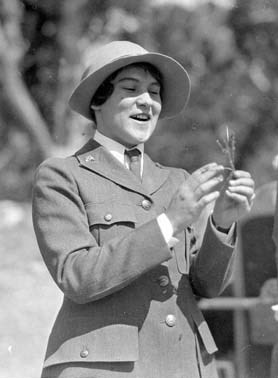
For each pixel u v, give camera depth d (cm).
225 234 385
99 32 1719
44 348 941
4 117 1758
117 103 398
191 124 1875
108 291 367
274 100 1891
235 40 1888
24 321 1045
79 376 369
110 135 407
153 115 405
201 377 385
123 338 373
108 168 400
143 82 400
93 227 387
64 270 373
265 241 609
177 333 382
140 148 411
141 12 1758
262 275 609
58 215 385
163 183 409
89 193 392
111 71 396
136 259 365
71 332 378
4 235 1477
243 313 599
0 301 1120
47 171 397
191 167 1884
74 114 1639
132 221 386
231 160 378
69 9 1656
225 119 1889
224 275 390
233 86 1897
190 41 1855
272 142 1881
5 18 1675
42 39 1695
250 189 374
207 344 389
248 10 1855
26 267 1296
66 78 1675
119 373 369
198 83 1880
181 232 397
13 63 1694
